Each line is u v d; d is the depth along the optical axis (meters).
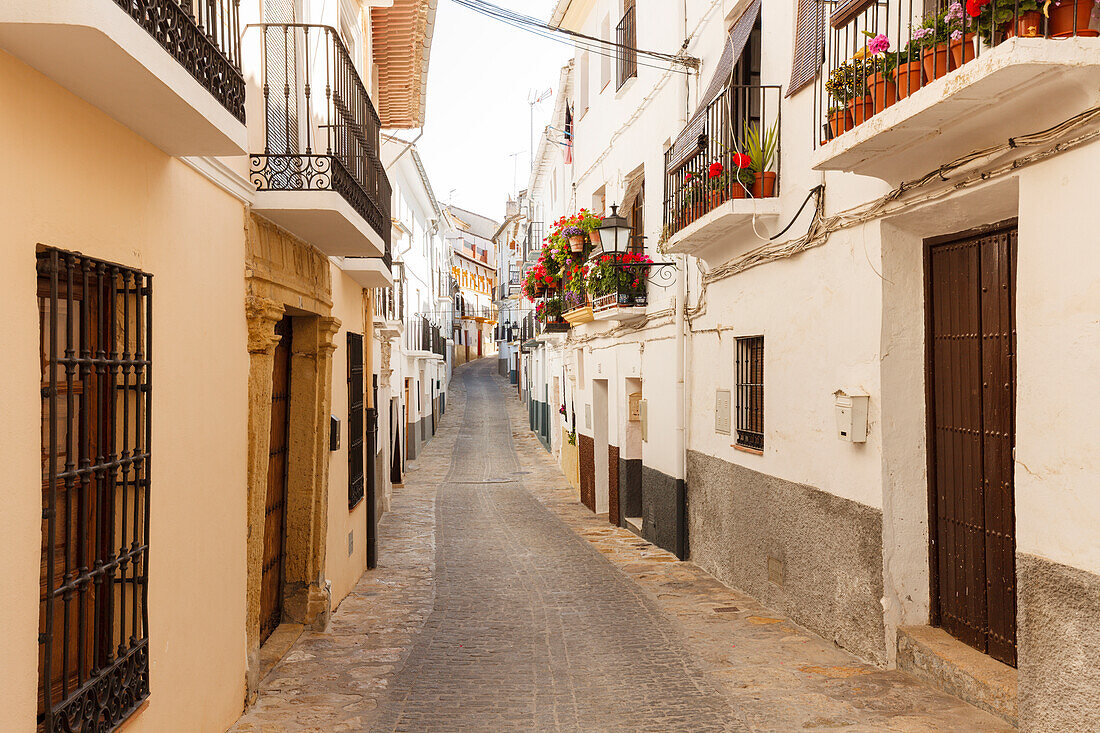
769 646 6.84
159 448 4.08
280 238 6.38
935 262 5.89
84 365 3.36
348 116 6.82
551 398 29.48
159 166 4.13
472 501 19.67
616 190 15.44
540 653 7.03
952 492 5.73
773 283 8.09
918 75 4.84
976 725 4.71
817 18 6.64
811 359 7.19
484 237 80.38
